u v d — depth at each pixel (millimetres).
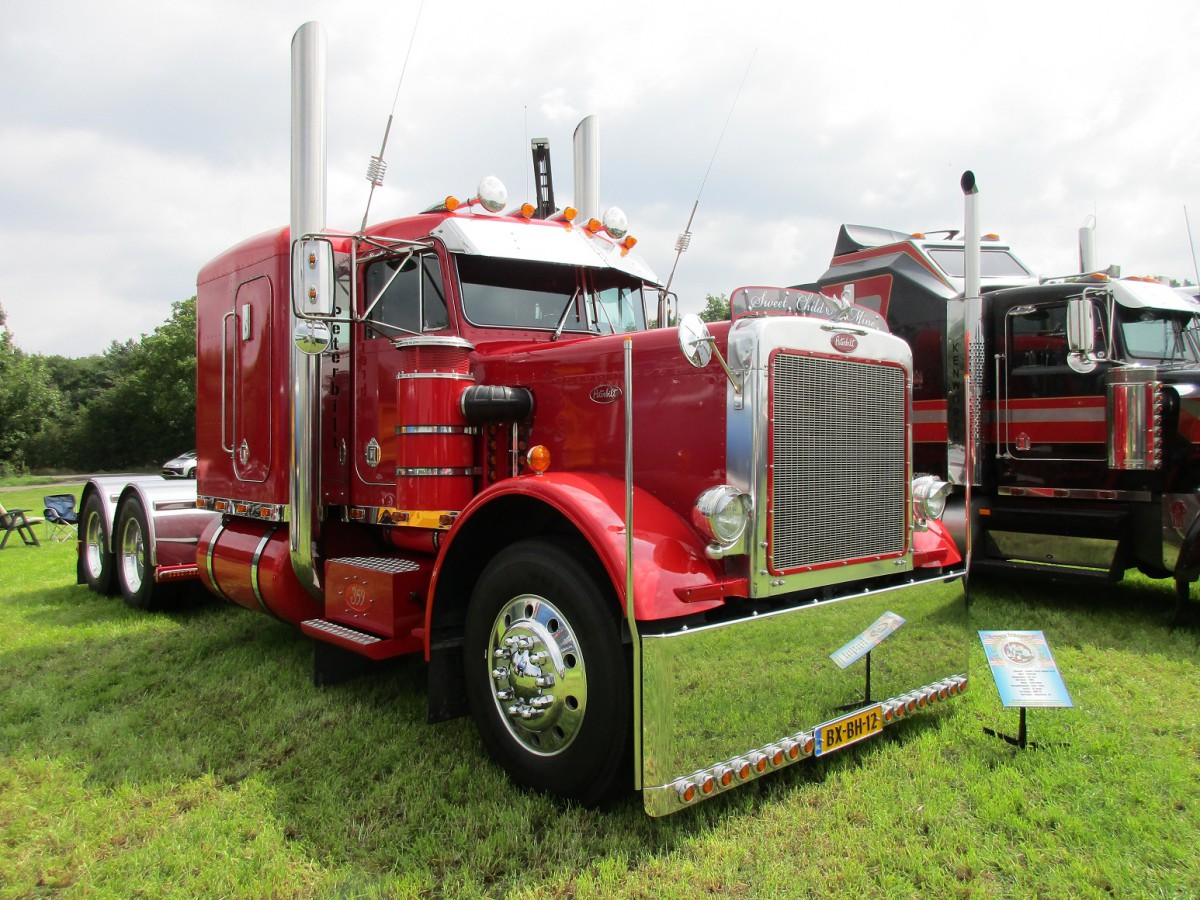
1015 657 3539
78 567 7613
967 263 5844
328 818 2979
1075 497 6566
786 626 3078
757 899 2453
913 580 3758
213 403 5535
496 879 2604
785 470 3061
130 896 2535
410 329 4254
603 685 2830
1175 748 3621
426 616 3514
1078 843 2799
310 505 4359
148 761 3498
